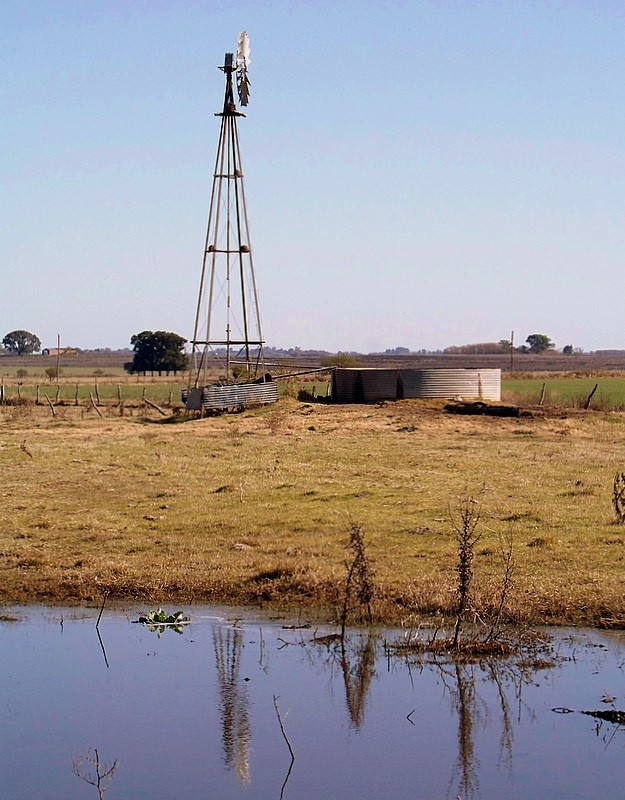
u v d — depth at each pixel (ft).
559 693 42.55
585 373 339.77
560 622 50.39
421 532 68.39
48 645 49.42
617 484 81.66
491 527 69.82
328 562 60.64
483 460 104.12
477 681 44.14
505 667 45.39
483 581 55.26
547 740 38.45
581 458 104.99
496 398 167.94
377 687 43.62
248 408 161.79
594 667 45.06
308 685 43.98
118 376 421.59
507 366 522.88
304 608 54.29
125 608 55.16
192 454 111.14
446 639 48.47
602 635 48.85
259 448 115.75
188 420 154.81
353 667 45.78
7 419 159.12
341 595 54.80
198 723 40.47
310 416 148.77
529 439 124.98
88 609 55.11
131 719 40.93
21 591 57.93
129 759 37.45
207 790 34.88
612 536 66.13
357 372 166.09
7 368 577.84
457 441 122.52
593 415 146.20
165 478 93.40
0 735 39.47
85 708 41.86
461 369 164.55
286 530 70.13
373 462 103.76
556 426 136.05
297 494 83.82
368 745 38.29
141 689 43.62
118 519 74.90
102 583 58.13
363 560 52.44
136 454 110.63
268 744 38.55
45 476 94.84
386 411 151.12
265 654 47.60
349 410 153.07
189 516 75.36
